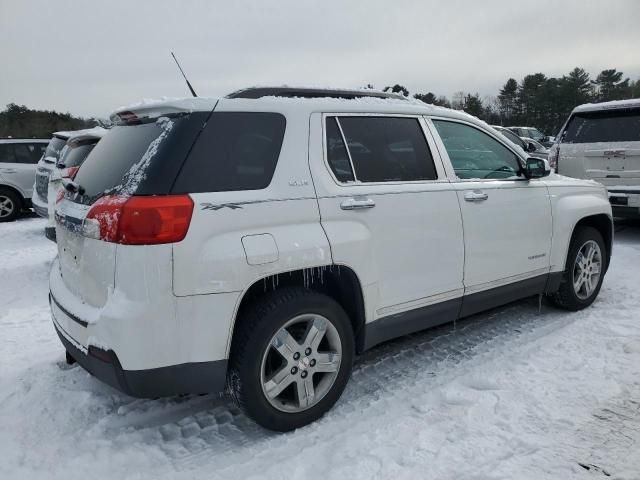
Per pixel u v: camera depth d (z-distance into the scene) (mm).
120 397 3330
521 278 4180
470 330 4355
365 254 3090
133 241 2420
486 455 2670
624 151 7227
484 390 3332
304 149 2969
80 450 2787
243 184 2715
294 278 2912
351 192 3082
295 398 2967
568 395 3240
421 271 3424
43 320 4914
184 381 2590
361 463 2623
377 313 3236
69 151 5973
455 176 3711
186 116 2684
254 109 2871
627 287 5375
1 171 11406
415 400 3230
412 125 3572
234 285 2598
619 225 9008
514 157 4254
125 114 3018
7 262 7617
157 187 2492
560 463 2596
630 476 2492
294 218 2820
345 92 3490
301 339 2939
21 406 3225
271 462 2662
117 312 2443
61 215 3000
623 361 3670
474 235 3729
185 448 2811
